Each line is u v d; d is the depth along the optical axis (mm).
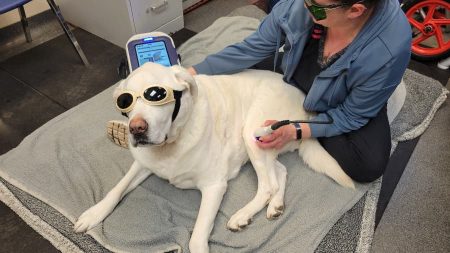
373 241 1424
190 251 1120
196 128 1094
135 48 1590
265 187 1255
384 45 1125
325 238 1224
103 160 1457
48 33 2410
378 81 1176
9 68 2148
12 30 2332
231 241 1186
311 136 1313
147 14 2172
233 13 2281
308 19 1262
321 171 1361
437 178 1627
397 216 1500
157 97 904
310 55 1371
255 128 1281
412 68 2178
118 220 1253
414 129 1654
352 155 1297
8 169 1410
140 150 1144
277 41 1396
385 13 1113
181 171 1156
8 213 1397
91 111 1657
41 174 1396
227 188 1341
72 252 1208
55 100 1953
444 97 1827
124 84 964
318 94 1290
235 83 1347
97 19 2279
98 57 2225
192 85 1018
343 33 1207
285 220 1248
